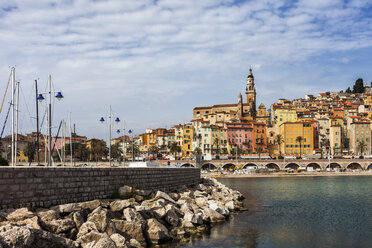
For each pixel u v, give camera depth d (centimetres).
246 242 3459
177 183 5519
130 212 2973
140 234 2839
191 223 3634
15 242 1927
